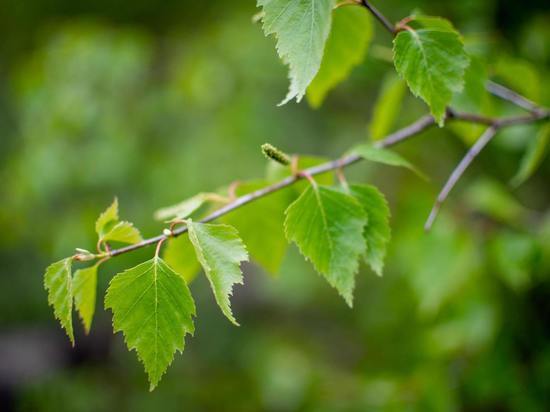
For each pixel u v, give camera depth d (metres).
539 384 2.39
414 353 3.08
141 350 1.03
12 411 5.47
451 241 2.36
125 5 5.05
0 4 5.33
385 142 1.67
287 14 0.97
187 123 4.04
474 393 2.51
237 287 4.73
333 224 1.20
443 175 3.28
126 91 3.93
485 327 2.48
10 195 4.09
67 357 5.61
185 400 4.41
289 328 4.52
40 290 5.78
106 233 1.17
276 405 3.68
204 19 4.80
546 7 2.86
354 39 1.46
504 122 1.73
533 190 3.12
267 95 3.90
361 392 2.96
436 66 1.10
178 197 3.66
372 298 3.68
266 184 1.50
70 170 3.70
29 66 4.29
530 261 2.15
